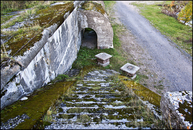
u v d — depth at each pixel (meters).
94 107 3.67
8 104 3.31
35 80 4.51
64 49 7.42
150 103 3.90
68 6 8.56
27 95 3.96
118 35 15.28
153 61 11.36
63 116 3.22
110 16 20.58
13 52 3.72
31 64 4.22
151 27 17.55
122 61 10.80
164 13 21.95
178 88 8.72
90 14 10.86
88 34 15.00
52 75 5.92
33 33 4.87
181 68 10.71
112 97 4.35
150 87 8.63
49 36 5.37
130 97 4.32
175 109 2.80
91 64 9.78
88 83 5.85
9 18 7.00
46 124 2.91
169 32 16.28
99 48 12.18
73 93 4.56
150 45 13.73
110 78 6.91
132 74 8.59
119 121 3.16
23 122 2.76
